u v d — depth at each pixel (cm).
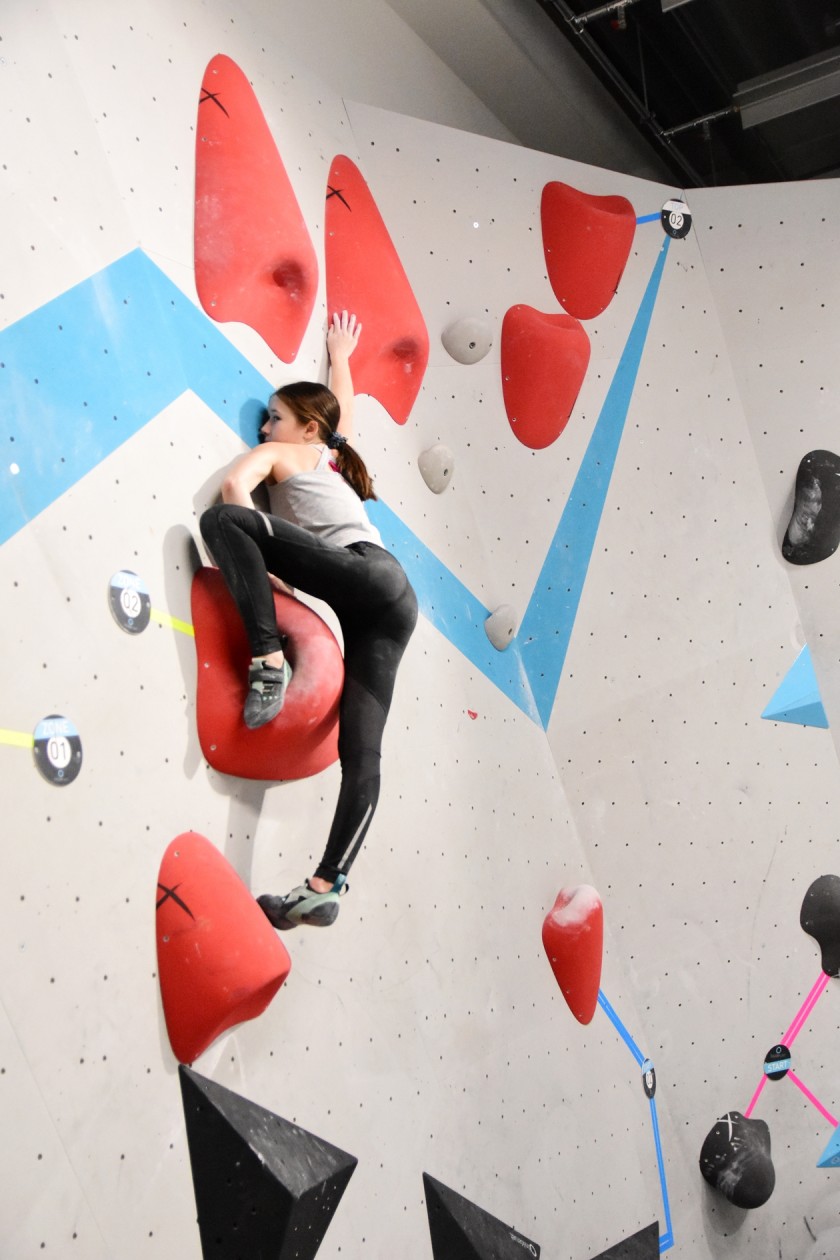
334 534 235
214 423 243
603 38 394
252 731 228
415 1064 263
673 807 344
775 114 426
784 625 363
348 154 306
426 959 273
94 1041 194
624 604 345
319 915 218
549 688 331
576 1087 307
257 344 261
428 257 322
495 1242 267
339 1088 242
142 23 250
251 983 212
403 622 236
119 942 200
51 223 218
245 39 280
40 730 193
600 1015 322
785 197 377
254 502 249
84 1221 186
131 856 205
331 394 253
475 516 322
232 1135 210
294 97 292
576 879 324
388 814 271
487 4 376
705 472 362
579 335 338
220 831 225
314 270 271
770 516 367
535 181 344
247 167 261
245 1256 208
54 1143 184
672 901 341
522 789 315
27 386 205
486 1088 281
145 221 239
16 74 219
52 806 193
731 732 354
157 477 226
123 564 214
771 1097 348
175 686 220
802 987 354
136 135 242
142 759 211
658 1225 321
